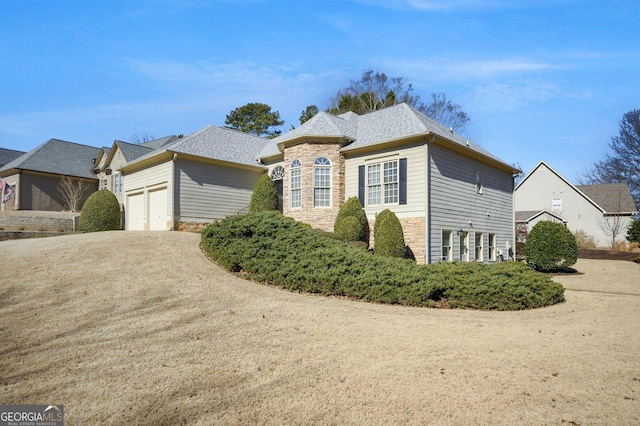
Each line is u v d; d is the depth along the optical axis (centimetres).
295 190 1709
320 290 898
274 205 1766
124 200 2144
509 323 712
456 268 929
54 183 2883
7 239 1619
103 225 1914
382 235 1384
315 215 1634
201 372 455
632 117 4234
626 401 401
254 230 1090
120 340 554
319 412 371
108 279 866
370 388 423
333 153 1667
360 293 864
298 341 570
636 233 2770
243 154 2047
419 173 1453
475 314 784
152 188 1872
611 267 1770
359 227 1488
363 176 1622
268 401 391
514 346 569
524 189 3772
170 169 1739
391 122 1708
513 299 845
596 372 477
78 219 2120
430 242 1434
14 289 764
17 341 534
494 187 1973
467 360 507
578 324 725
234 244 1064
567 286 1280
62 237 1341
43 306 686
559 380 452
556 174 3625
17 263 944
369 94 4122
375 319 700
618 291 1178
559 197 3603
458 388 426
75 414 358
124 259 1034
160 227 1795
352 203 1547
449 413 373
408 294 840
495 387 430
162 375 445
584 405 392
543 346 573
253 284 941
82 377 435
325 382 436
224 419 355
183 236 1400
